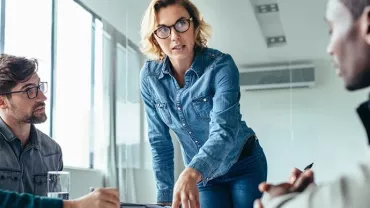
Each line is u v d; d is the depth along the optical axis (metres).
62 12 4.66
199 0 5.25
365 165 0.45
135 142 5.88
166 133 1.93
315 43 5.98
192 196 1.36
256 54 6.37
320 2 5.09
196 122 1.76
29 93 1.74
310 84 6.25
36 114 1.76
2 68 1.72
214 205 1.79
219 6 5.39
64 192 1.40
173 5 1.65
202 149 1.47
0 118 1.74
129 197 5.65
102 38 5.49
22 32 3.97
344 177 0.46
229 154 1.69
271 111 6.40
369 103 0.52
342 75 0.52
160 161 1.93
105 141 5.43
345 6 0.50
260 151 1.84
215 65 1.66
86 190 4.84
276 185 0.58
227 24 5.77
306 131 6.25
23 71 1.74
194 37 1.71
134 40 5.80
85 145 5.03
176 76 1.77
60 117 4.60
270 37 6.03
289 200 0.50
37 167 1.77
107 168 5.39
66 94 4.71
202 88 1.68
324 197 0.45
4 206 1.13
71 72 4.82
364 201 0.43
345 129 6.07
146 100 1.89
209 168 1.44
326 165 6.06
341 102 6.10
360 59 0.49
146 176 5.91
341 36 0.50
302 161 6.22
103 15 5.42
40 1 4.27
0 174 1.63
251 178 1.78
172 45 1.66
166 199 1.91
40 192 1.75
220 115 1.56
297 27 5.70
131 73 5.85
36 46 4.21
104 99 5.46
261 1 5.23
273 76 6.40
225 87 1.61
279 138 6.34
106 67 5.54
